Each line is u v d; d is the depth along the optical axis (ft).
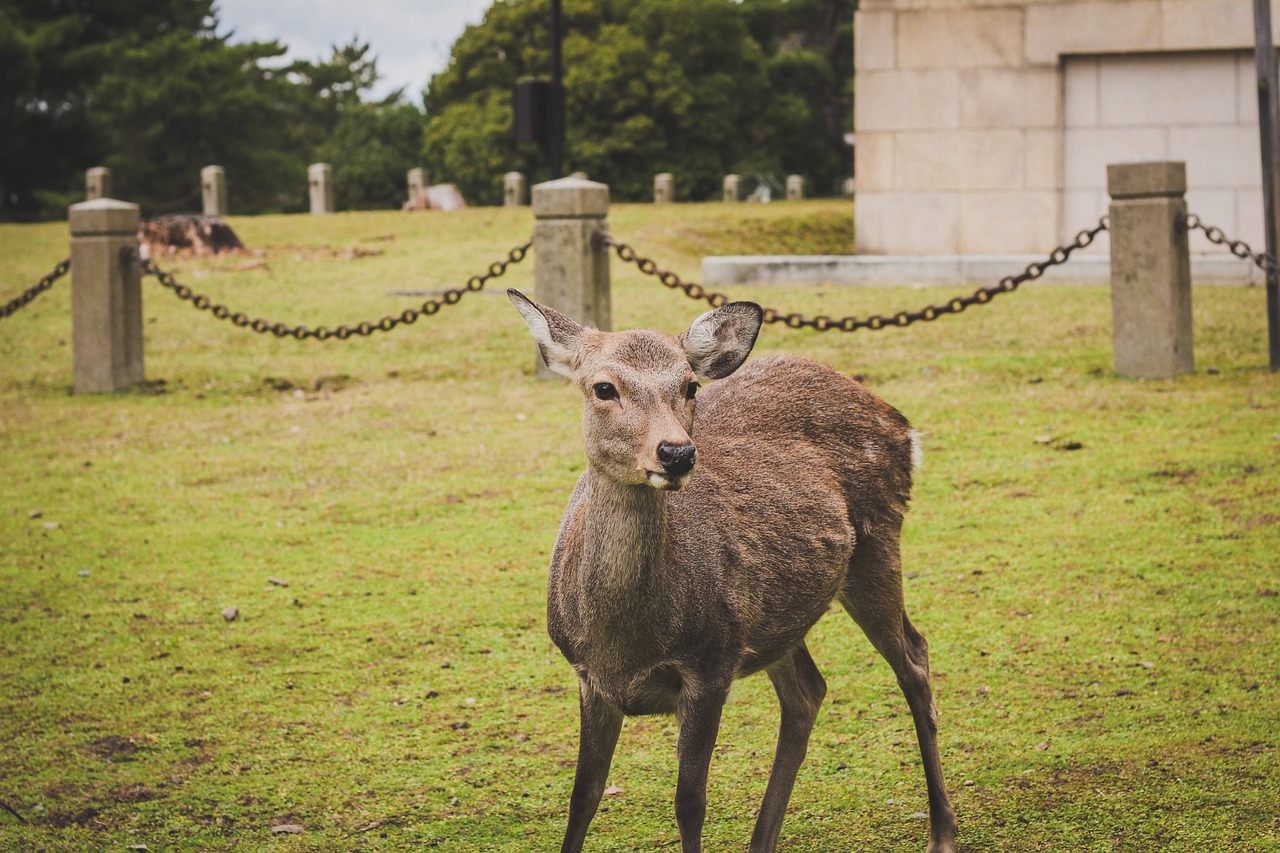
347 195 135.95
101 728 18.53
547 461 30.37
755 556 13.70
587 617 12.99
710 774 16.81
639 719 18.78
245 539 26.30
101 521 27.73
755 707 18.76
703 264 52.29
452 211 80.53
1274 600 20.76
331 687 19.66
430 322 46.83
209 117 142.92
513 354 41.81
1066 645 19.76
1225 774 15.80
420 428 33.91
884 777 16.48
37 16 129.18
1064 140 56.70
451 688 19.49
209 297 52.31
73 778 17.15
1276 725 16.90
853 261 51.24
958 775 16.37
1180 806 15.19
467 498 28.17
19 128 117.08
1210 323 39.91
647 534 12.64
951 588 22.13
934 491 26.96
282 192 155.22
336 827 15.84
